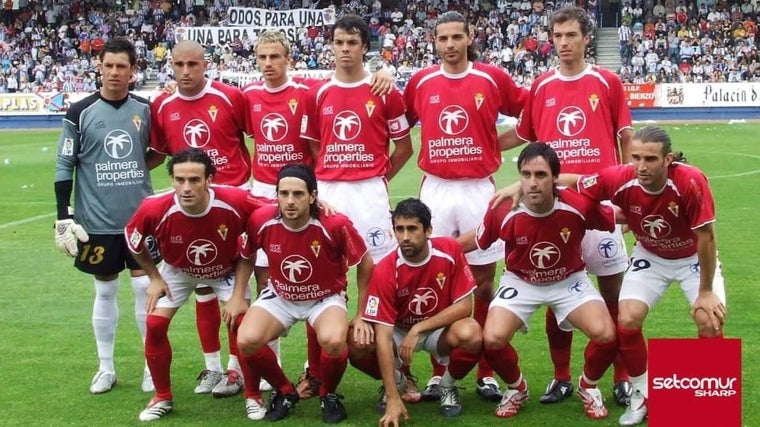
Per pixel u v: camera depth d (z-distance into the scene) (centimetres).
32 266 1005
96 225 612
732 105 3225
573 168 622
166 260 575
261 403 561
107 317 610
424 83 646
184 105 645
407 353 541
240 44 3650
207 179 542
